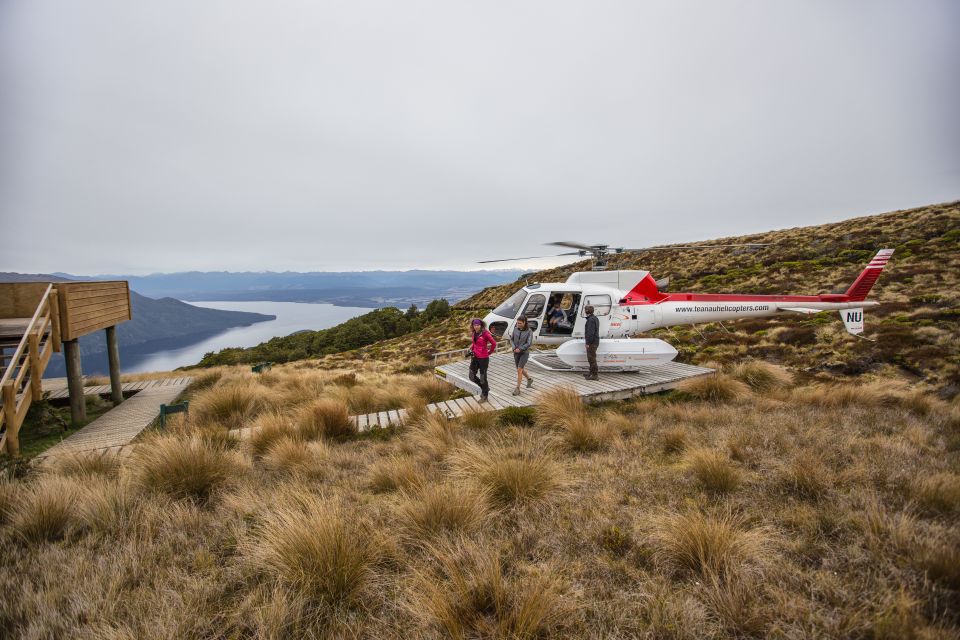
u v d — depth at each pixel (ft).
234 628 7.38
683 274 105.81
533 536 10.02
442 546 9.46
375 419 22.89
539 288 28.25
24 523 10.56
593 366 26.21
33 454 20.61
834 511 10.52
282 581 8.42
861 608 7.07
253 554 9.25
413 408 22.72
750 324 60.75
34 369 22.09
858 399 23.43
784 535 9.73
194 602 7.91
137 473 14.01
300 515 9.97
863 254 83.76
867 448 14.97
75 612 7.42
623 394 24.59
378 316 158.30
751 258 104.78
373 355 97.91
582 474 13.84
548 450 16.07
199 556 9.48
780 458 14.48
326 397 28.66
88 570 8.77
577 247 29.14
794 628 6.79
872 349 41.60
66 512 11.16
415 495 12.01
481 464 13.67
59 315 25.71
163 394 35.76
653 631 6.89
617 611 7.47
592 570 8.73
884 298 60.85
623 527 10.36
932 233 85.30
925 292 59.36
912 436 16.28
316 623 7.40
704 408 21.58
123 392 36.50
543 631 7.06
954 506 10.30
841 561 8.55
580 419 18.25
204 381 39.58
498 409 21.81
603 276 29.27
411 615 7.55
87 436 23.48
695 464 13.39
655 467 14.34
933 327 43.70
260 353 114.42
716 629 7.00
